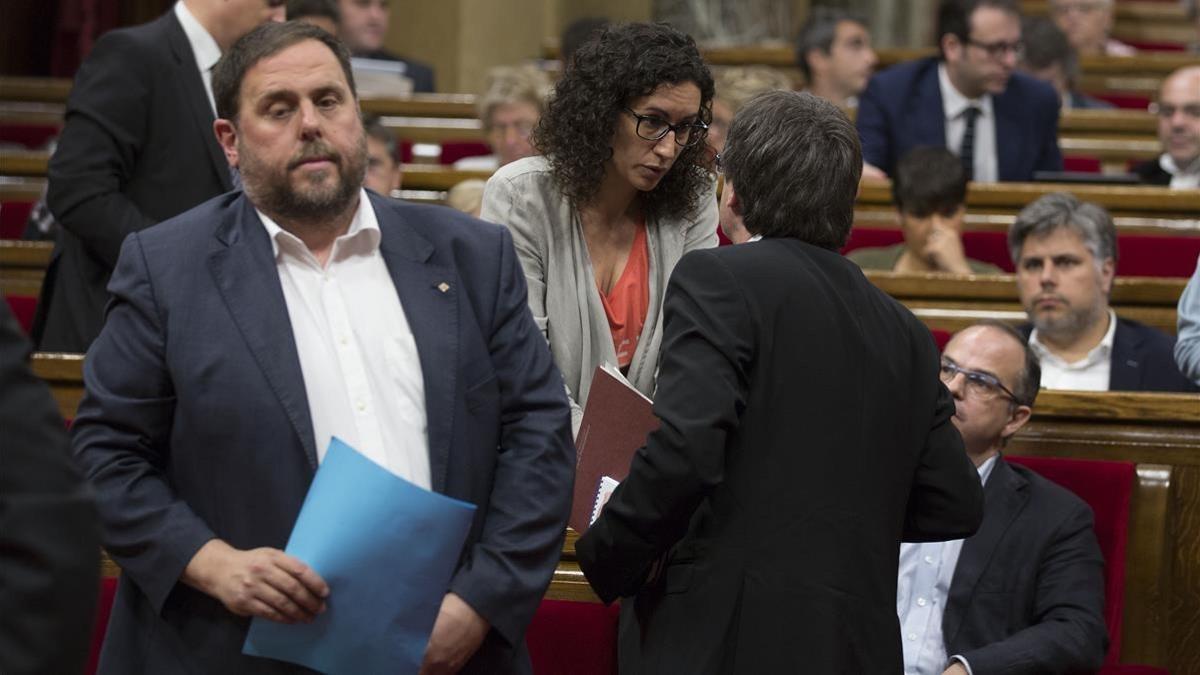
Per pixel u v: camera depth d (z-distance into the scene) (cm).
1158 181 1680
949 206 1327
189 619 557
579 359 726
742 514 609
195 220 590
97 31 2311
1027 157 1664
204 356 561
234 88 584
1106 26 2484
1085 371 1111
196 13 962
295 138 573
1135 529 859
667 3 2697
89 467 562
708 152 750
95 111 939
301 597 528
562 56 1898
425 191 1466
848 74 1939
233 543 557
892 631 624
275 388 560
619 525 602
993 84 1648
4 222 1591
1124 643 859
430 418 573
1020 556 800
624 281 741
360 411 570
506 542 568
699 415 593
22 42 2325
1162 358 1105
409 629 537
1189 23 3070
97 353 577
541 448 586
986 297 1213
